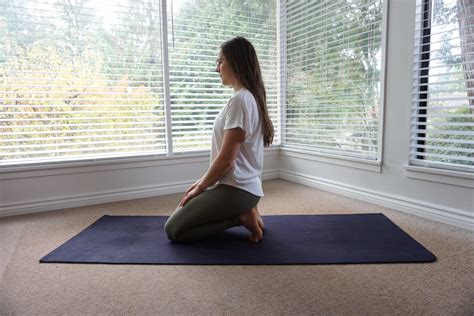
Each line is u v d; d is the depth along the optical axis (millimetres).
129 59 2629
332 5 2666
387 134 2314
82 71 2471
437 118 2047
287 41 3246
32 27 2281
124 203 2598
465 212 1893
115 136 2643
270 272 1417
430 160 2107
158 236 1859
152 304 1188
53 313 1139
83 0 2416
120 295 1253
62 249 1684
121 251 1652
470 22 1795
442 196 2006
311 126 3033
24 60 2285
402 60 2152
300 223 2035
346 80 2607
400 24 2139
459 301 1167
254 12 3145
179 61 2826
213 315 1116
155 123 2793
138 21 2625
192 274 1410
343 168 2725
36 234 1928
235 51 1683
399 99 2201
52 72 2373
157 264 1508
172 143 2881
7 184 2293
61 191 2467
